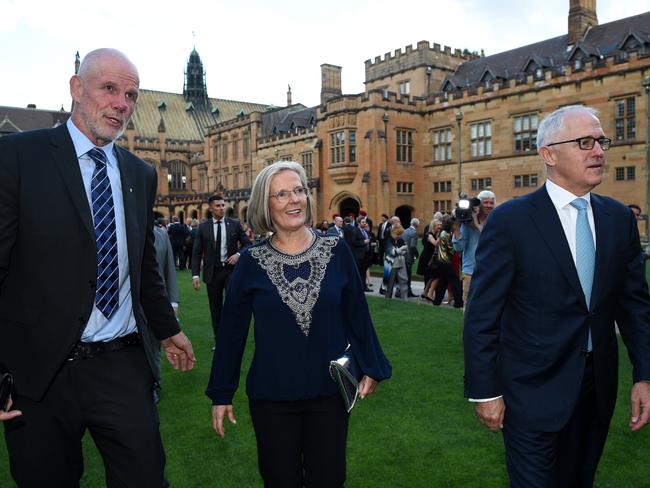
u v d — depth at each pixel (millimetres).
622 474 3789
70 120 2762
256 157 49156
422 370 6352
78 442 2674
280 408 2691
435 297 11367
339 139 36875
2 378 2332
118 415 2561
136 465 2557
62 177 2562
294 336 2674
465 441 4402
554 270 2555
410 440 4434
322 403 2699
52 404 2527
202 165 67062
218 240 7645
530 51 36844
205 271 7699
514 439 2562
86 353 2580
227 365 2850
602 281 2576
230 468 4039
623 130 27562
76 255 2535
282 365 2660
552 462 2527
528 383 2588
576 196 2645
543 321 2578
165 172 68000
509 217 2641
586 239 2615
